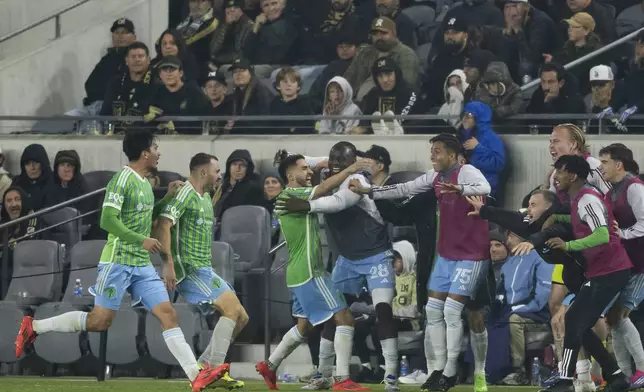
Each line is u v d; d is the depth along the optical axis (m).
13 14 70.44
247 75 61.16
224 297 39.09
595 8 62.28
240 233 52.62
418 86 59.81
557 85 55.81
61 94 68.00
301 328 41.84
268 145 57.84
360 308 47.97
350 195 40.62
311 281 40.88
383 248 41.62
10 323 50.94
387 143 56.44
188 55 64.81
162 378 50.38
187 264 38.94
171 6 72.50
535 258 46.66
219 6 69.69
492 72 55.12
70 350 49.97
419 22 69.31
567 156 36.19
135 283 36.12
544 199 37.03
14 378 49.56
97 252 52.69
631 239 38.09
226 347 38.94
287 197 40.34
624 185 38.22
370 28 66.31
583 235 36.03
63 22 69.56
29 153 58.09
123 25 66.19
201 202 38.94
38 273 53.31
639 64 56.81
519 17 61.31
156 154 36.31
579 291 37.31
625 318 38.91
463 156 40.09
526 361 46.59
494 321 46.72
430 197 40.88
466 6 63.31
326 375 42.59
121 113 62.50
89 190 58.31
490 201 49.28
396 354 41.22
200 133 62.06
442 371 40.41
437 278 40.12
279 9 67.44
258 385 45.03
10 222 53.91
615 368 38.12
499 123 55.12
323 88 61.72
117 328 49.25
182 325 48.12
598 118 54.50
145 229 36.22
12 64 67.56
